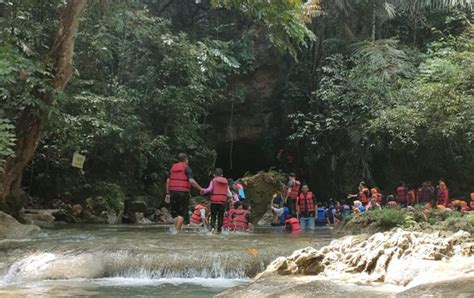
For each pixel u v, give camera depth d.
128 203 19.06
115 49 20.53
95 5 15.70
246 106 26.34
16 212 12.70
